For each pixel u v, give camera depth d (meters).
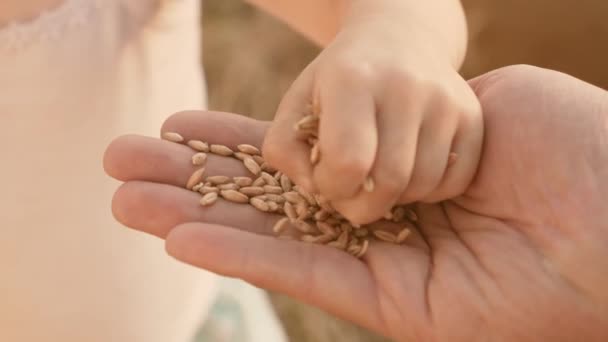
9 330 0.43
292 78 0.75
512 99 0.35
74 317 0.43
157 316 0.45
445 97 0.32
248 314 0.49
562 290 0.33
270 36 0.78
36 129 0.40
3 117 0.40
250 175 0.37
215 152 0.37
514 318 0.33
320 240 0.35
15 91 0.40
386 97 0.32
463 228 0.35
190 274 0.46
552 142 0.34
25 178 0.41
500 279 0.33
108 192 0.42
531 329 0.33
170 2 0.43
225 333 0.48
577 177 0.34
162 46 0.43
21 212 0.41
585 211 0.33
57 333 0.43
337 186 0.31
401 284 0.33
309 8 0.41
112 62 0.41
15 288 0.42
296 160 0.32
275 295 0.64
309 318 0.63
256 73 0.75
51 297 0.43
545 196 0.34
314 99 0.32
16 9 0.39
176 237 0.33
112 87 0.42
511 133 0.35
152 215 0.34
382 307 0.33
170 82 0.44
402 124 0.32
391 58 0.32
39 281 0.42
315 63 0.33
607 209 0.33
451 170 0.34
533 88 0.35
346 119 0.31
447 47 0.35
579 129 0.34
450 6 0.37
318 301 0.33
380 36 0.33
